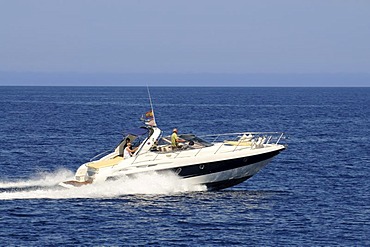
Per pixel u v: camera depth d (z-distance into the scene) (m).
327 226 49.84
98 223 49.53
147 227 48.59
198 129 144.88
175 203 55.84
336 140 119.88
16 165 83.06
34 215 51.62
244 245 44.62
